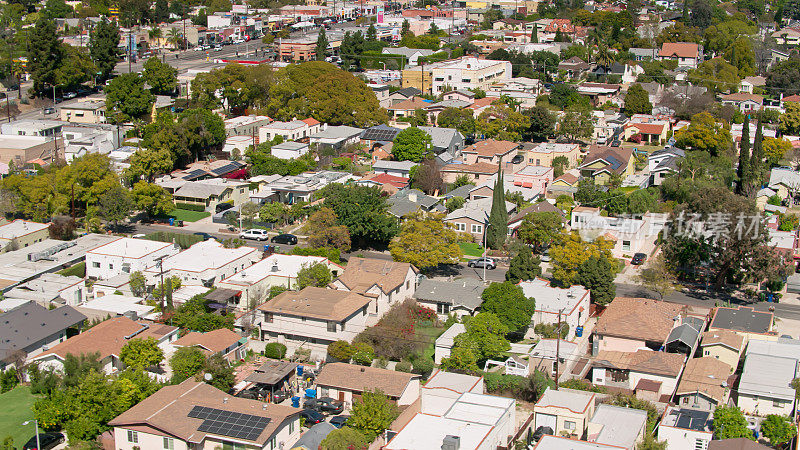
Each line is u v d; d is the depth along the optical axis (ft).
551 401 191.93
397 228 305.73
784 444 189.98
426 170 372.38
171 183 359.25
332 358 224.12
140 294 261.03
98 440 189.16
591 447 168.86
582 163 394.11
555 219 304.30
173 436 178.29
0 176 367.04
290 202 352.69
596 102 536.83
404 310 247.70
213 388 198.39
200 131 399.24
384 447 166.30
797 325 252.83
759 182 369.91
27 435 189.16
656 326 233.76
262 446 176.45
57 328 229.86
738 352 225.35
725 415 188.65
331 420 197.77
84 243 299.17
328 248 291.38
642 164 414.21
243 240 313.94
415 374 211.61
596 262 265.13
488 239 309.22
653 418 193.26
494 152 398.01
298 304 235.61
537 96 525.75
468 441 167.73
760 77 613.93
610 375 218.38
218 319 238.68
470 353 217.77
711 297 274.98
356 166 403.54
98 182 329.11
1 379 211.00
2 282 262.06
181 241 313.12
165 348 223.92
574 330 246.06
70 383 197.16
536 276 277.23
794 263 290.35
